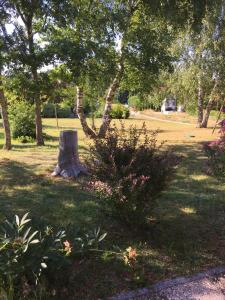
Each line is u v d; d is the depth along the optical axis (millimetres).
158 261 4191
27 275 3357
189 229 5094
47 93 12594
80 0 11781
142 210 4797
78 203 6066
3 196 6445
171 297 3566
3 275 3295
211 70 19281
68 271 3633
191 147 12930
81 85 12711
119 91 15758
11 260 3211
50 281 3490
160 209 5871
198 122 24547
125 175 4562
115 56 12727
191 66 19922
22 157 10133
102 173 4688
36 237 3721
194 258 4285
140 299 3518
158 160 4762
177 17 12688
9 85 11422
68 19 10875
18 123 17812
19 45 10492
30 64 10492
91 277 3809
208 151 6848
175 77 21047
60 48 10352
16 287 3307
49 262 3404
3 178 7660
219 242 4707
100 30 11859
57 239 3572
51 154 10891
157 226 5141
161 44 13297
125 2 12977
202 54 19406
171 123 30391
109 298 3502
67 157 7836
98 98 16062
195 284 3795
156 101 22719
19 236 3490
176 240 4727
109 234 4836
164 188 4895
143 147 4805
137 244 4574
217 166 6684
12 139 17953
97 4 12156
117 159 4676
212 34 18516
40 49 10719
